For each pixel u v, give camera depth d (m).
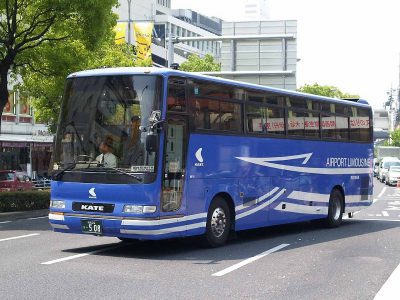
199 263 10.38
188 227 11.49
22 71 23.53
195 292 7.96
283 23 26.70
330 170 16.81
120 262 10.38
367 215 21.77
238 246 12.82
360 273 9.59
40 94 30.08
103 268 9.71
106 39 22.88
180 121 11.34
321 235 15.17
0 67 21.22
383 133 45.97
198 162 11.77
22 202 21.47
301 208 15.47
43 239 13.71
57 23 21.47
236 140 12.96
